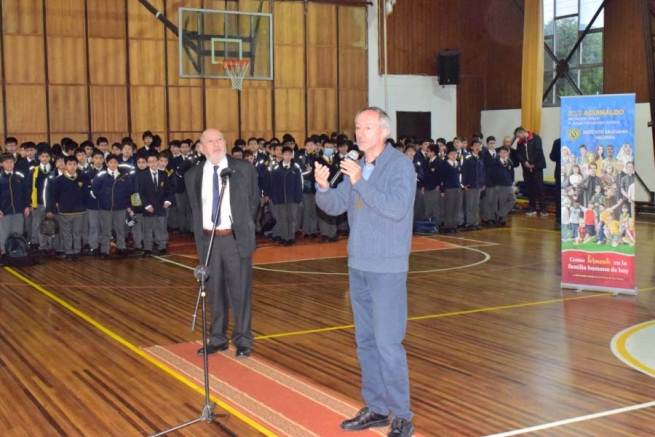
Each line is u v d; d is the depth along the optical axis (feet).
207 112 54.39
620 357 18.19
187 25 50.26
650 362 17.75
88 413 14.46
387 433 13.06
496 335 20.33
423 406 14.73
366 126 12.41
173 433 13.35
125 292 26.50
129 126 51.90
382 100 60.59
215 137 17.53
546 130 58.75
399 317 12.46
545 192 55.21
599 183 25.71
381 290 12.39
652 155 51.62
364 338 13.24
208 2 53.62
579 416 14.12
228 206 17.67
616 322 21.81
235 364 17.66
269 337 20.22
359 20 59.36
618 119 24.90
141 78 52.13
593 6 56.65
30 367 17.53
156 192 35.14
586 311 23.25
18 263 32.04
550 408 14.58
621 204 25.43
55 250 35.09
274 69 56.54
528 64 57.62
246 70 51.42
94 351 18.88
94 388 15.96
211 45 50.85
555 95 59.77
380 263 12.35
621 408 14.57
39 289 27.07
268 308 23.91
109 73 51.16
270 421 13.87
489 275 29.63
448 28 63.05
